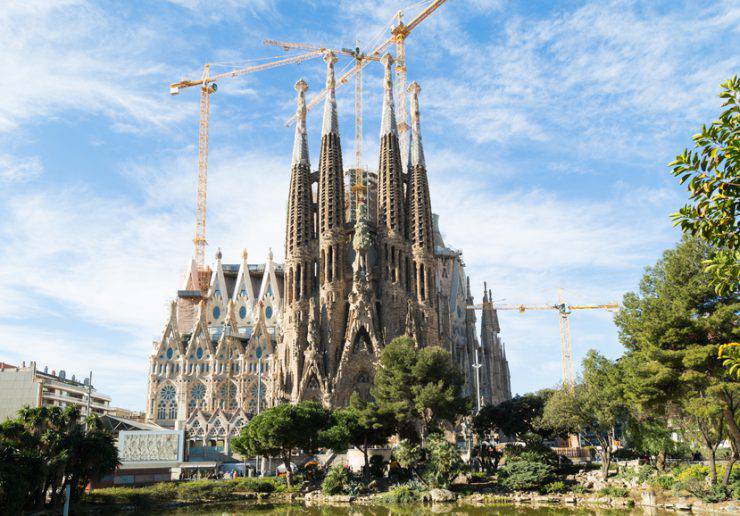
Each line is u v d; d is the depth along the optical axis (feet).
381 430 280.92
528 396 313.53
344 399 440.45
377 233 517.14
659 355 161.48
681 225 53.36
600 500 215.51
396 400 295.48
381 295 492.54
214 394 542.57
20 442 170.60
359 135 650.02
